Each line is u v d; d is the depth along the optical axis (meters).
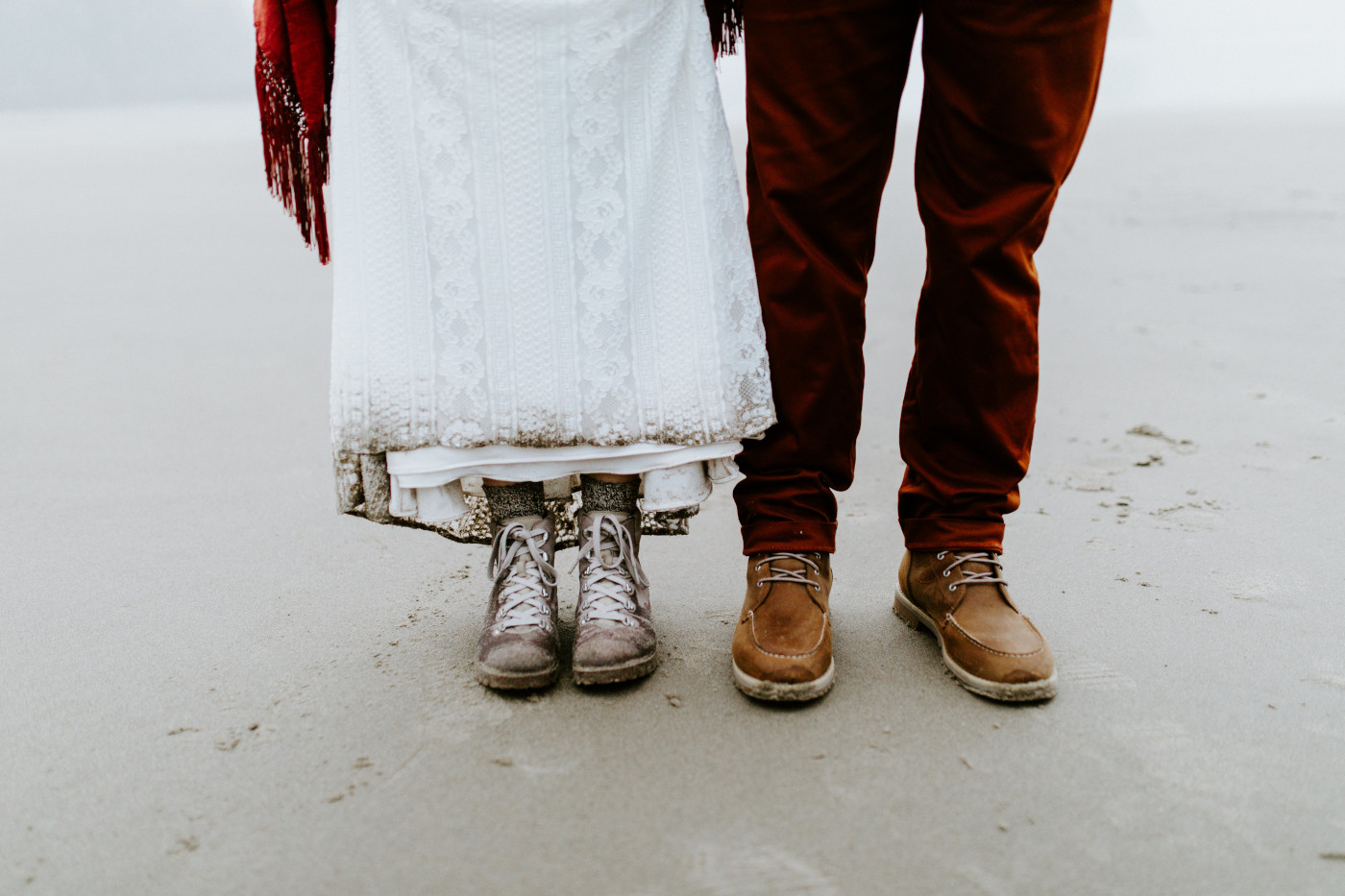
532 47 1.37
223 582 1.84
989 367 1.46
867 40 1.36
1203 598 1.72
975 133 1.38
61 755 1.31
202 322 3.88
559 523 1.69
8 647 1.59
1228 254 4.95
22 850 1.14
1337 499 2.13
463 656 1.57
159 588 1.81
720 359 1.47
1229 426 2.63
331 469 2.43
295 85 1.46
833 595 1.81
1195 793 1.22
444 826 1.17
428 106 1.38
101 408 2.87
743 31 1.59
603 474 1.55
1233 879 1.09
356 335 1.41
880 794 1.22
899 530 2.11
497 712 1.41
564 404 1.44
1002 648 1.43
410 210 1.41
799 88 1.39
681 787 1.24
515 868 1.10
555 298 1.42
